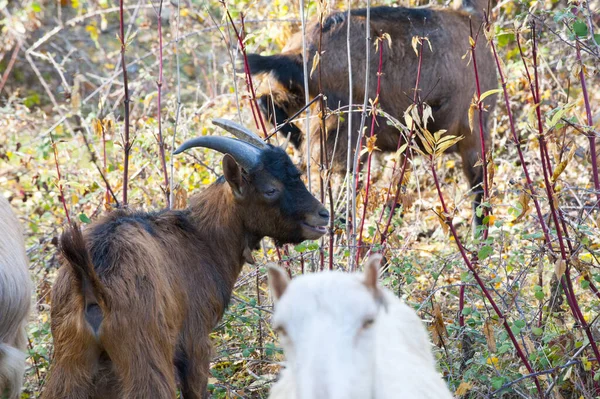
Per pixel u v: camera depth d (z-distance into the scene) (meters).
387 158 8.39
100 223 4.23
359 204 5.90
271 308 5.29
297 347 2.33
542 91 8.54
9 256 4.21
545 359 4.53
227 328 5.21
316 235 4.70
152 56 11.51
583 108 8.02
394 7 7.03
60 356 3.92
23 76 11.98
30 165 7.83
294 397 2.49
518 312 5.00
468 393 4.75
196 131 7.92
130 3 12.42
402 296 5.30
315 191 6.62
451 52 7.00
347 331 2.34
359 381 2.30
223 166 4.50
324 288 2.41
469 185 7.41
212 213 4.59
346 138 6.72
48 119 10.00
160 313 3.90
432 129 7.19
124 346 3.80
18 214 7.50
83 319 3.82
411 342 3.47
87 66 12.00
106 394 3.98
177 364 4.24
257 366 5.21
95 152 7.49
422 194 7.99
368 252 5.24
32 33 12.27
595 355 4.41
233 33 9.60
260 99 6.82
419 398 3.01
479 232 5.23
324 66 6.63
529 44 5.12
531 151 7.66
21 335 4.44
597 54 4.94
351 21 6.76
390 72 6.83
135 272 3.88
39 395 4.80
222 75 10.34
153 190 6.77
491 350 4.39
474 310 4.87
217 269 4.51
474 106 4.78
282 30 8.21
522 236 4.97
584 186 6.76
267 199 4.60
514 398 4.75
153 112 8.83
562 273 4.23
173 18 10.20
